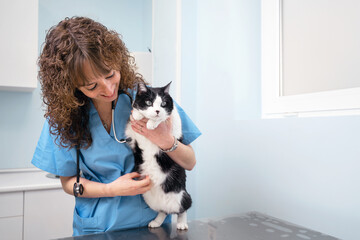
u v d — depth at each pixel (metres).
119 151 0.88
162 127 0.83
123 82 0.85
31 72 1.73
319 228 0.94
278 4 1.27
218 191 1.41
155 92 0.89
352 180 0.84
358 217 0.83
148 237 0.78
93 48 0.67
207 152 1.49
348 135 0.86
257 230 0.81
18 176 1.83
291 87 1.24
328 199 0.91
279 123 1.10
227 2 1.41
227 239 0.75
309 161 0.98
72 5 2.18
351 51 0.97
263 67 1.35
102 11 2.29
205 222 0.90
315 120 0.96
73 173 0.91
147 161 0.91
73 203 1.66
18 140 2.01
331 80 1.05
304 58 1.17
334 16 1.03
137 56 1.72
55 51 0.70
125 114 0.92
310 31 1.13
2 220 1.51
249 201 1.24
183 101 1.58
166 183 0.90
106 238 0.77
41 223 1.59
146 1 2.34
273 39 1.29
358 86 0.95
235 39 1.38
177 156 0.87
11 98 1.99
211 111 1.46
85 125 0.84
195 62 1.56
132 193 0.81
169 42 1.72
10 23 1.67
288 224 0.87
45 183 1.61
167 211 0.90
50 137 0.90
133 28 2.41
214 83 1.45
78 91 0.80
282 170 1.08
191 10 1.57
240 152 1.30
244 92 1.39
